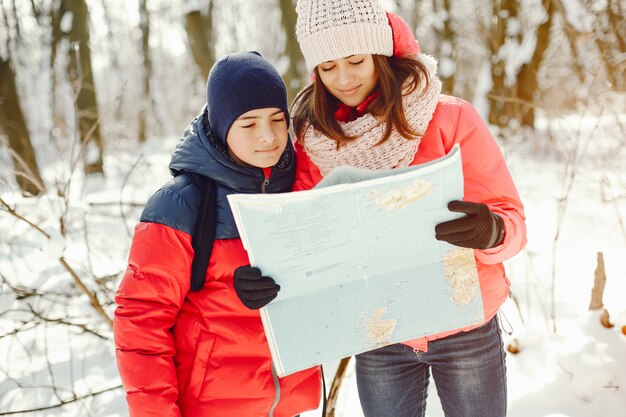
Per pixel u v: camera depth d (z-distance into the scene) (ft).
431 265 4.54
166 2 42.14
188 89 45.42
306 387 5.04
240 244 4.65
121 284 4.52
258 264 4.20
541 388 7.05
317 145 4.85
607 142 15.21
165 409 4.39
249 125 4.59
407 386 5.31
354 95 4.88
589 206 14.10
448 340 4.94
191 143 4.69
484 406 4.99
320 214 4.09
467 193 4.75
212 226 4.56
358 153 4.73
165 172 22.07
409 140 4.63
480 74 29.73
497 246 4.42
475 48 45.83
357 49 4.62
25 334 9.81
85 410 7.91
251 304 4.19
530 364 7.76
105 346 9.44
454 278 4.58
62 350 9.46
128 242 12.28
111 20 43.86
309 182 5.19
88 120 21.59
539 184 16.96
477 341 4.91
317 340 4.53
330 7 4.61
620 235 12.08
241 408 4.66
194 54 26.17
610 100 12.10
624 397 6.54
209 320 4.62
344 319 4.52
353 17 4.56
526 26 26.27
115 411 7.84
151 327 4.42
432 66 4.85
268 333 4.44
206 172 4.60
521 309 9.42
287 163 5.03
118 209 15.71
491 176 4.67
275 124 4.72
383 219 4.21
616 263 10.64
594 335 7.22
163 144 35.35
